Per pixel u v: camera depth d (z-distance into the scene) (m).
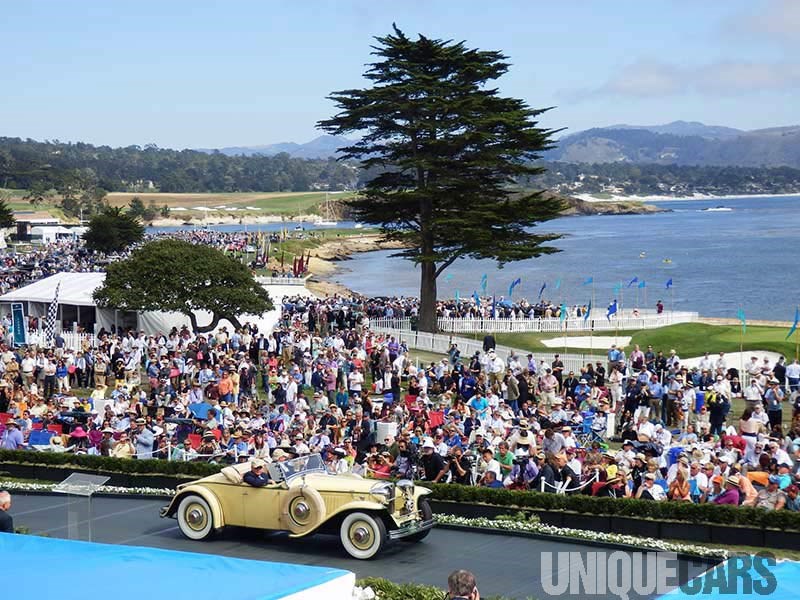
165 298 51.69
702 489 21.98
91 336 49.94
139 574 11.73
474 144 60.19
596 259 162.38
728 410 31.44
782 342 47.34
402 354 43.31
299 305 61.78
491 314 63.81
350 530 19.19
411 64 60.53
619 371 37.75
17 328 48.62
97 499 25.98
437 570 18.55
